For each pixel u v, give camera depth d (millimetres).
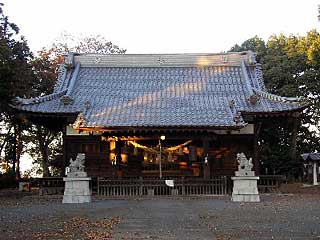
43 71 45906
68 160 32844
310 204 22203
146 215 17031
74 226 13812
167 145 32875
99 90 34906
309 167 44625
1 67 30156
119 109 31922
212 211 18594
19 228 13461
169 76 36844
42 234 12156
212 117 30578
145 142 32750
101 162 32875
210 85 35344
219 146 33031
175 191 29531
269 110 31281
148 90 34781
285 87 49406
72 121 32000
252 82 35656
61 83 36031
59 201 25734
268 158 49188
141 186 29312
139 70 37906
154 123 29766
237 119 29797
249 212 18062
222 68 37688
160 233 12156
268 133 50281
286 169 48406
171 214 17375
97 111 31609
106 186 29422
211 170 32781
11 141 48125
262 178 31828
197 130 30203
